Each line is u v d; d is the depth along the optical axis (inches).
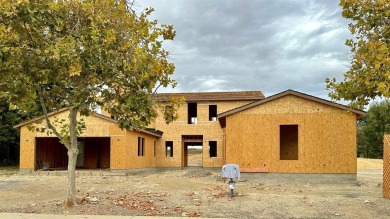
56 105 442.6
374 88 331.0
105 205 450.6
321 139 787.4
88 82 382.9
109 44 369.4
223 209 433.1
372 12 346.6
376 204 462.9
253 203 473.4
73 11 387.9
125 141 994.1
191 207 446.0
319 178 781.3
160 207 444.5
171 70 394.9
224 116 847.1
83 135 1009.5
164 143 1314.0
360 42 351.6
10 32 340.2
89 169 1194.6
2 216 381.4
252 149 818.2
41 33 362.0
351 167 771.4
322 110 792.9
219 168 1278.3
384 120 1836.9
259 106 826.8
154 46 382.3
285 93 807.7
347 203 469.7
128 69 370.3
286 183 776.3
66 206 437.1
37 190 629.6
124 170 988.6
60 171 1057.5
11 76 354.6
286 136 966.4
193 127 1302.9
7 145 1596.9
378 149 1891.0
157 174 1067.3
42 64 355.3
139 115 383.6
